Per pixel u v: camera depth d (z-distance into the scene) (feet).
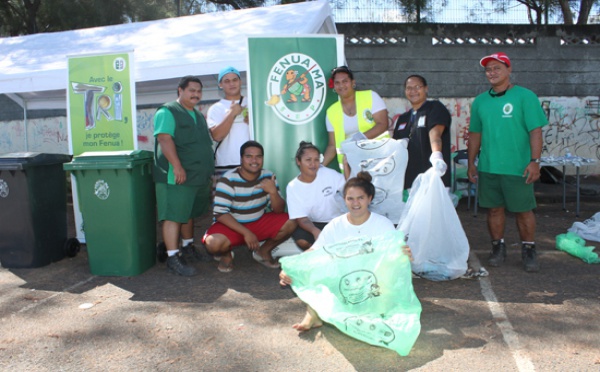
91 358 11.30
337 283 12.00
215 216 16.48
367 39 37.24
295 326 12.22
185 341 12.00
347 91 17.31
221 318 13.25
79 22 46.93
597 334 11.78
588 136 39.01
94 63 19.22
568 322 12.44
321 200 16.16
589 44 38.17
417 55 37.45
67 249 19.30
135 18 49.55
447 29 37.37
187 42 23.26
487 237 21.79
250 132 18.79
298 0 48.57
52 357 11.38
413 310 11.50
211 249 16.49
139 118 42.88
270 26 23.43
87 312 13.88
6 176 17.60
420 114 15.96
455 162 29.14
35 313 13.89
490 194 16.96
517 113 16.02
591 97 38.68
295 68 18.79
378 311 11.78
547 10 48.73
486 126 16.65
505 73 16.24
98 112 19.33
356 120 17.57
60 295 15.29
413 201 14.98
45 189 18.28
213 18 26.30
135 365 10.94
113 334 12.46
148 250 17.69
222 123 18.25
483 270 15.97
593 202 30.09
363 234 13.24
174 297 14.88
